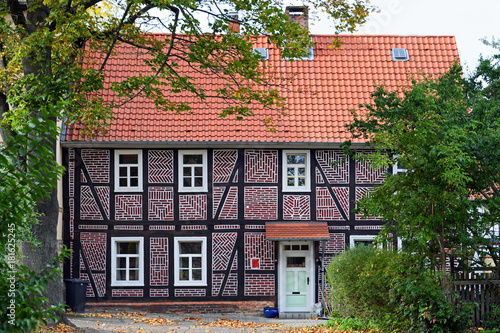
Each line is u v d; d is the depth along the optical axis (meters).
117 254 21.72
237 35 14.85
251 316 21.28
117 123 21.58
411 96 12.52
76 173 21.59
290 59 14.48
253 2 13.70
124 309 21.42
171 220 21.73
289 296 21.69
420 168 12.04
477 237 12.02
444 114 12.03
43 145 5.45
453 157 11.41
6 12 13.13
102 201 21.61
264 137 21.58
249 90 15.52
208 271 21.67
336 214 21.77
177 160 21.80
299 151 21.94
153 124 21.72
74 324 15.80
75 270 21.41
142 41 15.35
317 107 22.53
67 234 21.44
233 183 21.83
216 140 21.44
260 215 21.77
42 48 12.87
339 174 21.83
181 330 16.39
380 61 24.00
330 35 24.73
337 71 23.64
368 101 22.69
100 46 15.23
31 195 5.56
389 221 12.92
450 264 12.48
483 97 12.38
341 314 16.66
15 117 12.40
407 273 12.45
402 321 13.02
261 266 21.72
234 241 21.75
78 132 21.38
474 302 12.24
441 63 24.00
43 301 5.77
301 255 21.88
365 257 16.08
